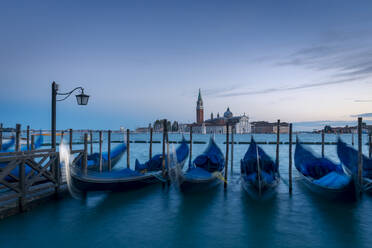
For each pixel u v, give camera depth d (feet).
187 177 35.68
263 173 35.99
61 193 34.12
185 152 56.24
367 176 39.45
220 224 26.71
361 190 36.01
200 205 32.78
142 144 176.76
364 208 31.04
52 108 33.94
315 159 44.75
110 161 56.90
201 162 46.19
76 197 34.58
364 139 272.51
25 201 28.81
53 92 33.94
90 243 22.50
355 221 27.22
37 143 81.10
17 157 27.22
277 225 26.37
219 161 46.88
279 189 40.60
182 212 30.22
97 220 27.45
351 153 44.16
